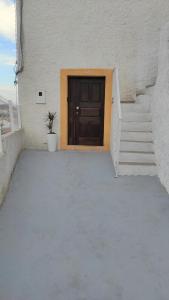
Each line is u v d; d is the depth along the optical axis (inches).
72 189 199.0
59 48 284.0
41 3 277.4
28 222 155.9
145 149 234.2
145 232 146.3
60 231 147.5
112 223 155.4
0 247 132.6
